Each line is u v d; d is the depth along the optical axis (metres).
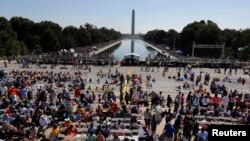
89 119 28.52
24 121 26.27
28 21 158.25
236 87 58.03
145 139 22.61
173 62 87.25
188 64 87.38
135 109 33.09
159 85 57.72
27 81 50.25
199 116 31.14
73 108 35.81
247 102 37.69
